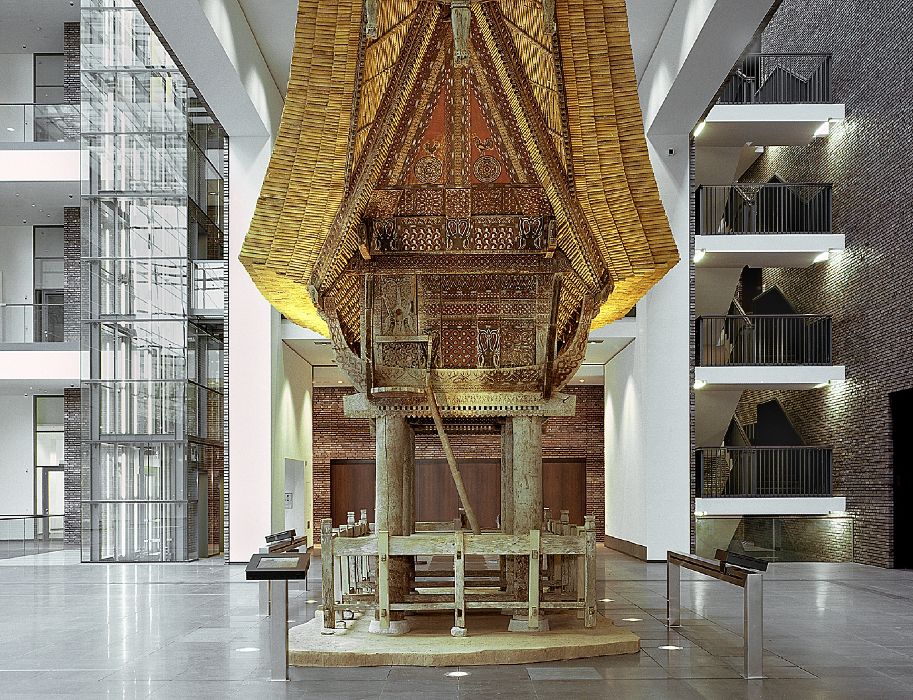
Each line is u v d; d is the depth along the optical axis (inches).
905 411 674.8
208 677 278.8
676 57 545.0
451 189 326.3
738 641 335.3
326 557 325.7
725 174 794.2
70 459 982.4
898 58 661.3
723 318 734.5
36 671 292.0
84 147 788.0
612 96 330.0
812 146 815.7
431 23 308.5
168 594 503.8
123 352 769.6
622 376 788.6
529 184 326.6
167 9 462.0
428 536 322.0
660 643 329.1
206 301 791.1
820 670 286.8
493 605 317.7
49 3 943.7
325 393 1048.8
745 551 745.0
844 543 735.7
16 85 1071.0
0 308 925.8
